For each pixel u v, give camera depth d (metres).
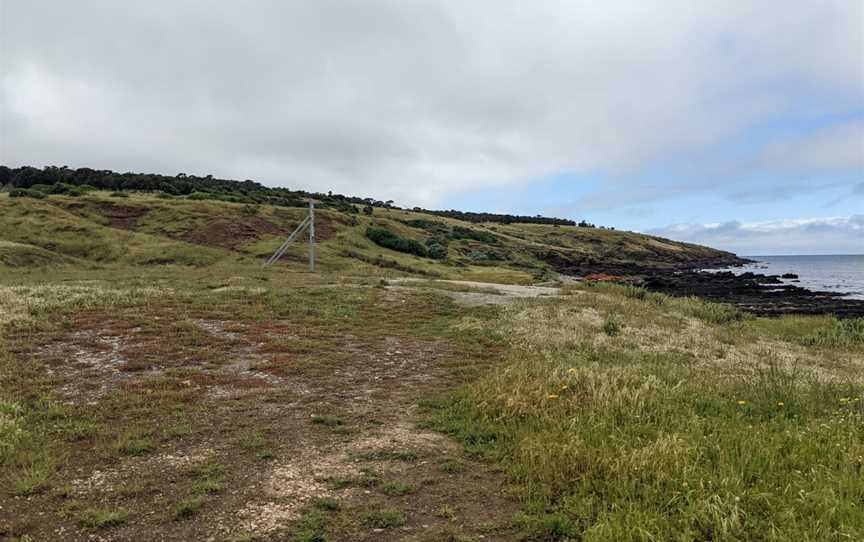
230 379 9.12
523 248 106.75
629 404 7.21
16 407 7.18
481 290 22.17
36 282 21.98
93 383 8.70
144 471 5.59
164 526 4.51
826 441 5.99
